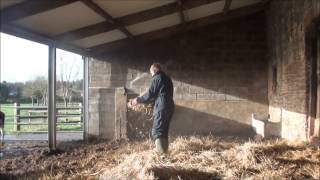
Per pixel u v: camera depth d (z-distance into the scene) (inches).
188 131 559.8
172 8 427.5
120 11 399.2
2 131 494.6
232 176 253.4
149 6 410.9
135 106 335.3
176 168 262.8
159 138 310.0
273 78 524.7
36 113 732.7
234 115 559.8
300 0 400.8
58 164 337.7
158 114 310.8
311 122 383.2
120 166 281.6
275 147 323.3
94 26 419.5
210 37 563.5
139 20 426.0
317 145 340.5
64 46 458.9
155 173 251.1
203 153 308.5
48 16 341.4
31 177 283.0
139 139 510.9
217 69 562.9
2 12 298.5
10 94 1162.6
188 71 563.5
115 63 565.9
